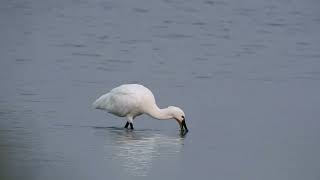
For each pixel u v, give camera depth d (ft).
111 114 90.99
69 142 78.54
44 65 117.91
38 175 67.36
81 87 103.96
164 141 80.89
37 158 72.59
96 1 183.21
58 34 145.79
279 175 70.79
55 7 174.50
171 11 174.81
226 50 135.64
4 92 99.55
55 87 103.30
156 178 68.39
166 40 143.54
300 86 109.09
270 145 80.38
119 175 68.74
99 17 165.68
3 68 115.14
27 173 67.87
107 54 128.67
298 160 75.61
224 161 74.64
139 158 74.13
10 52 127.85
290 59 129.18
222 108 95.66
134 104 84.58
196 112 93.50
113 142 79.51
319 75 116.78
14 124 84.53
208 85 107.96
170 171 70.85
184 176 69.41
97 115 90.48
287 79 113.50
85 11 171.83
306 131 85.92
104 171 69.56
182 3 184.44
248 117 91.66
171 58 126.93
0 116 87.71
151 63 122.52
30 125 84.48
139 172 69.82
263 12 176.45
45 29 150.30
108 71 115.34
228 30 155.43
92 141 79.46
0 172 67.72
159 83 108.17
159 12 173.27
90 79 109.19
